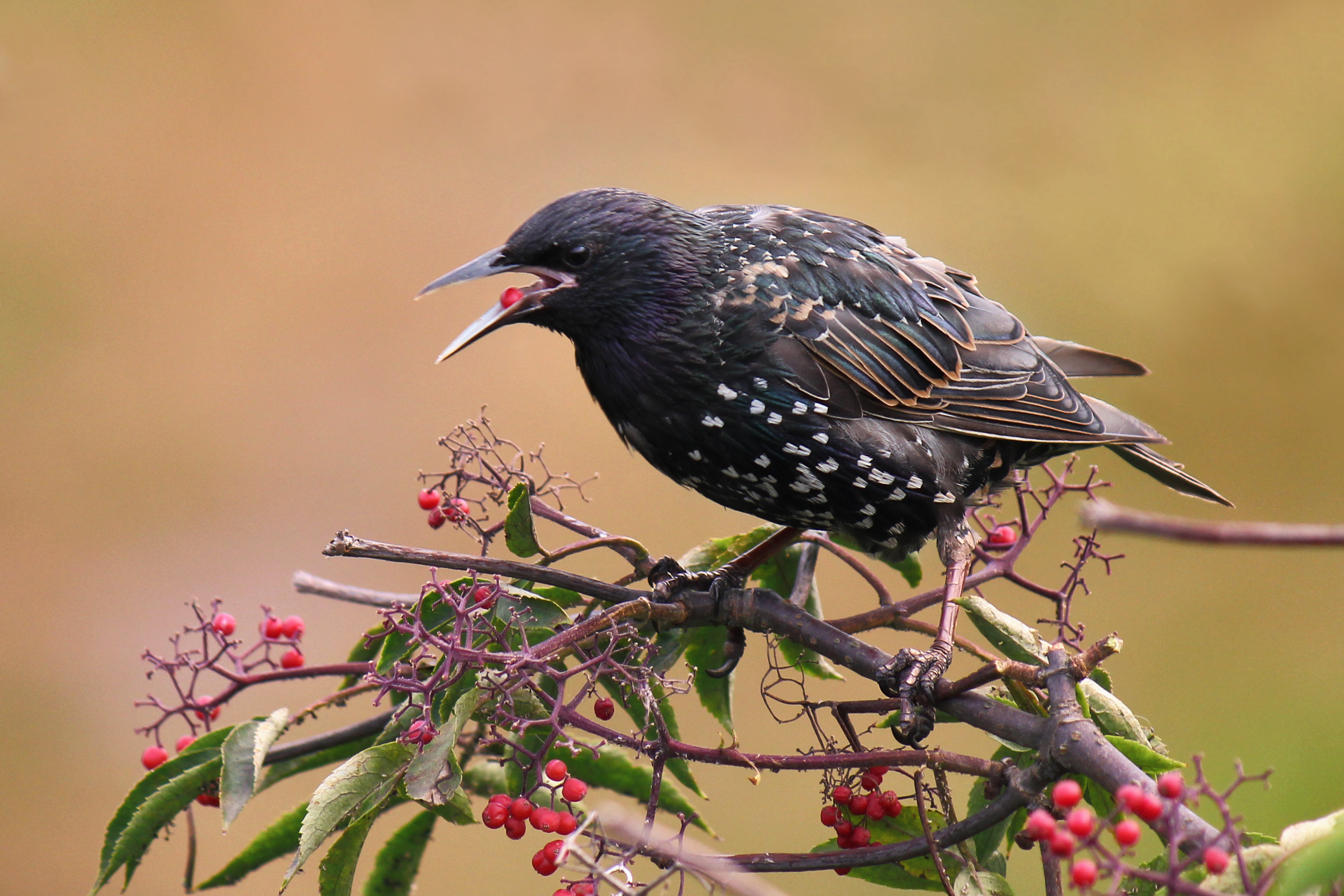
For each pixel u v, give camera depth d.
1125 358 4.48
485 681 4.33
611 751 4.38
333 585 4.38
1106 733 4.34
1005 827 4.34
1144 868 4.30
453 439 4.38
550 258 4.41
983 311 4.45
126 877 4.37
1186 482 4.46
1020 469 4.46
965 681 4.34
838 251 4.43
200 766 4.36
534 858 4.32
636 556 4.38
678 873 4.30
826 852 4.32
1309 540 3.50
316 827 4.32
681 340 4.41
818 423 4.41
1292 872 4.25
